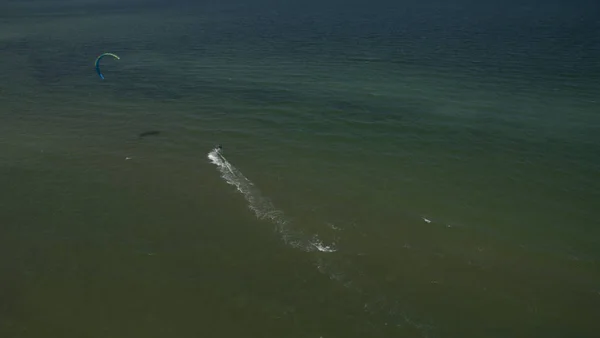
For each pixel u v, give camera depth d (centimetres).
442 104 5831
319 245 3359
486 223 3578
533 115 5409
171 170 4378
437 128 5184
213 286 2994
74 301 2877
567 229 3494
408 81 6719
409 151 4712
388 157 4597
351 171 4347
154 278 3061
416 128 5203
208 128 5309
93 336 2636
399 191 4019
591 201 3828
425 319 2742
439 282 3014
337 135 5084
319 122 5416
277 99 6141
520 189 4019
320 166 4444
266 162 4522
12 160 4575
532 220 3606
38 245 3362
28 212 3747
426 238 3419
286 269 3138
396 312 2794
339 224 3588
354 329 2680
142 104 6103
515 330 2661
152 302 2875
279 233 3484
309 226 3572
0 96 6488
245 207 3797
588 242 3350
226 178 4231
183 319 2756
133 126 5394
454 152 4666
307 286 2991
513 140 4853
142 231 3516
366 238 3431
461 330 2669
